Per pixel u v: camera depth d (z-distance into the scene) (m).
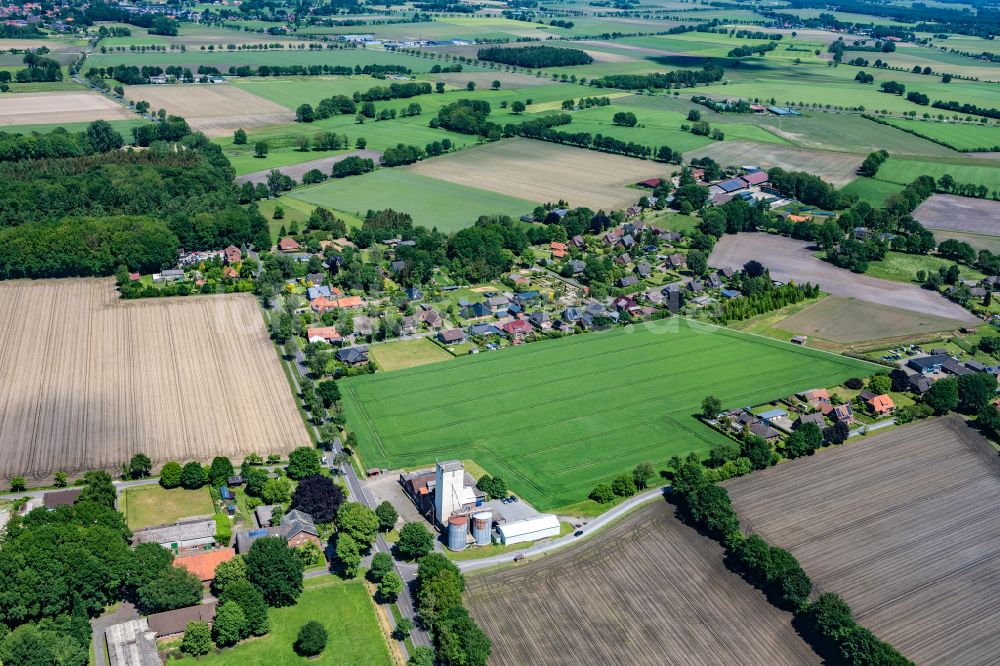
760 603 172.12
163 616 160.12
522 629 163.25
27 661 142.75
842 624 160.00
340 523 185.25
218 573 168.75
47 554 160.88
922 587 179.00
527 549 186.62
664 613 168.88
